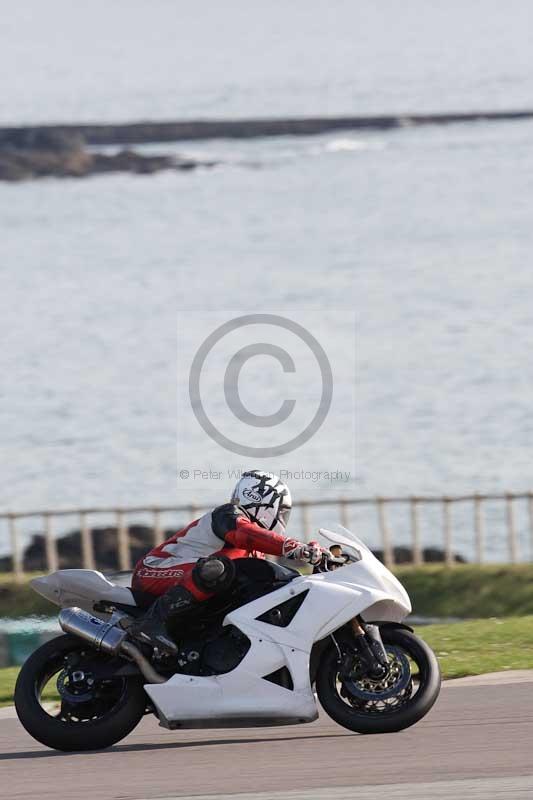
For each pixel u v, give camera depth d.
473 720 30.25
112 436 189.25
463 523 142.38
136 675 29.45
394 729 29.09
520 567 88.56
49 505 154.25
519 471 163.50
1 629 74.31
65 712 29.70
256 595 29.69
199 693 28.89
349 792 24.34
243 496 30.59
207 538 30.22
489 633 45.44
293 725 32.03
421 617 83.00
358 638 29.14
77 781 26.45
